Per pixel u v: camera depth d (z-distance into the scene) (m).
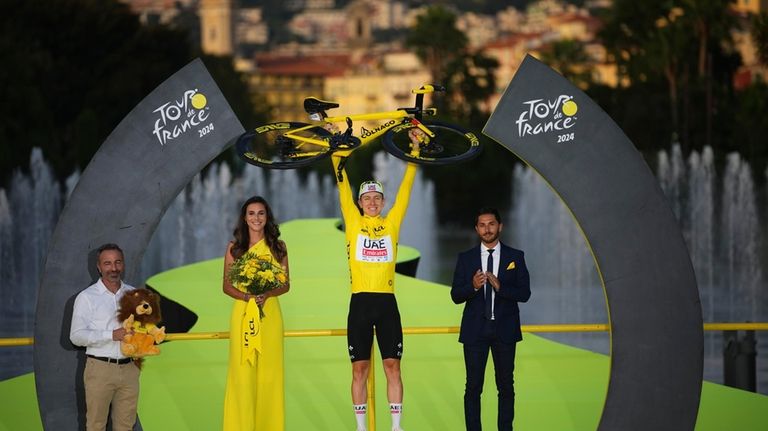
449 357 35.41
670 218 24.73
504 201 179.62
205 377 32.75
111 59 196.62
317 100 24.58
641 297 24.84
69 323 24.83
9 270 86.38
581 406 29.12
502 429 25.22
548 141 24.86
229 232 119.19
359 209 25.48
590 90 193.25
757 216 129.00
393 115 24.95
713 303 71.62
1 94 157.88
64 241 24.77
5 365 50.00
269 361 24.89
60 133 177.75
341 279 51.19
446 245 137.25
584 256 105.44
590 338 58.03
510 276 25.12
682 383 24.84
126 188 24.91
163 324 47.00
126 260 24.95
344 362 35.00
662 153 150.25
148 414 28.61
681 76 181.12
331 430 27.31
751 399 29.94
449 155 26.08
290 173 153.75
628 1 198.62
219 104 25.02
